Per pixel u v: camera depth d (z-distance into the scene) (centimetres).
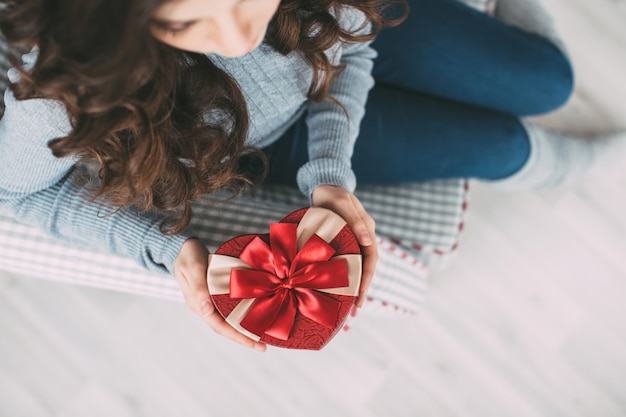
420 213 109
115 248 86
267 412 129
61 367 130
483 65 105
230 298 76
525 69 107
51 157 74
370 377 131
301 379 130
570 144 123
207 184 81
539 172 117
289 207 100
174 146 74
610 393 129
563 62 111
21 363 130
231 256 77
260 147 95
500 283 134
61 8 55
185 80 71
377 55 101
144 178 71
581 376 130
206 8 56
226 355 131
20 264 94
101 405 129
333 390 130
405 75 106
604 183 137
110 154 72
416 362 131
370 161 104
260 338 75
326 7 76
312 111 92
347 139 89
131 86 59
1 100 88
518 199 138
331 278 76
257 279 75
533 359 131
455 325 133
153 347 131
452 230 109
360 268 77
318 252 76
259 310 75
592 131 138
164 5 55
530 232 136
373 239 83
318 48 79
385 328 133
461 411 129
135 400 129
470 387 130
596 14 142
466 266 135
